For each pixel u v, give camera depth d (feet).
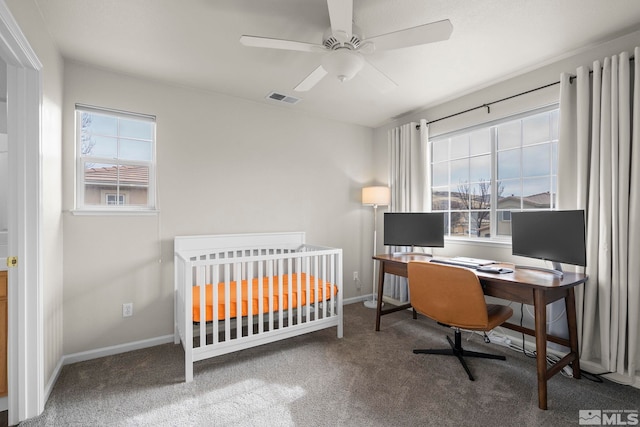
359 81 9.27
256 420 5.69
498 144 9.82
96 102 8.20
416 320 11.07
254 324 10.55
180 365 7.74
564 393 6.51
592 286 7.11
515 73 8.80
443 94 10.33
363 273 13.83
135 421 5.65
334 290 9.73
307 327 8.93
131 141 8.91
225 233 10.19
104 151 8.56
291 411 5.95
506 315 7.41
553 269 7.39
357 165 13.60
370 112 12.07
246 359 8.07
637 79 6.47
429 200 11.44
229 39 7.03
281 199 11.44
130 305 8.59
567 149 7.62
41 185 5.80
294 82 9.28
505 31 6.78
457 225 11.05
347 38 5.52
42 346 5.89
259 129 10.94
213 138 9.98
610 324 6.90
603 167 6.91
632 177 6.57
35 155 5.69
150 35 6.83
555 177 8.45
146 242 8.84
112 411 5.93
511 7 5.99
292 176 11.73
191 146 9.59
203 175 9.79
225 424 5.58
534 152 8.91
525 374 7.30
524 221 7.86
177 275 8.83
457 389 6.67
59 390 6.60
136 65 8.16
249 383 6.93
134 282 8.66
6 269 5.75
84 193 8.27
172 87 9.32
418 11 6.10
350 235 13.39
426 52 7.66
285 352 8.48
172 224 9.26
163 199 9.12
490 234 9.94
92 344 8.11
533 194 8.95
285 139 11.57
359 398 6.36
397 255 10.69
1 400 5.85
